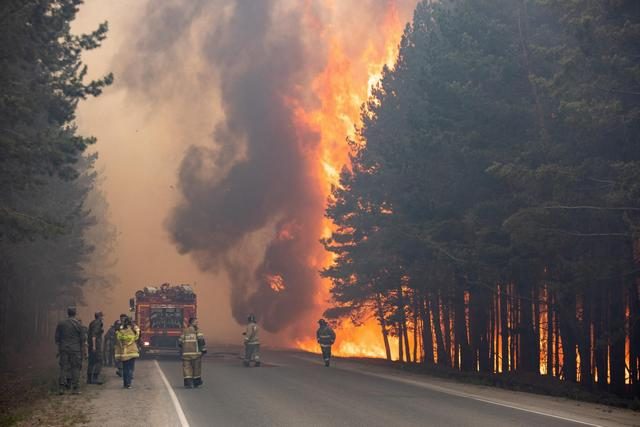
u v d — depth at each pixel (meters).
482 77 28.55
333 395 18.33
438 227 30.38
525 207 26.72
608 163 23.77
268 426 12.96
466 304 35.00
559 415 14.98
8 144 21.78
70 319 19.61
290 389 19.86
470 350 36.44
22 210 29.97
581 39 21.80
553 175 23.45
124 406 15.98
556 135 26.52
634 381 25.55
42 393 18.97
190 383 20.20
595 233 24.75
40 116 29.91
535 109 27.56
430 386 21.61
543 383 26.17
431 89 30.92
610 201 21.78
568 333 28.53
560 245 24.48
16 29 21.41
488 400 17.72
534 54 27.80
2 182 23.20
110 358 31.16
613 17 23.08
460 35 30.69
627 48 22.84
